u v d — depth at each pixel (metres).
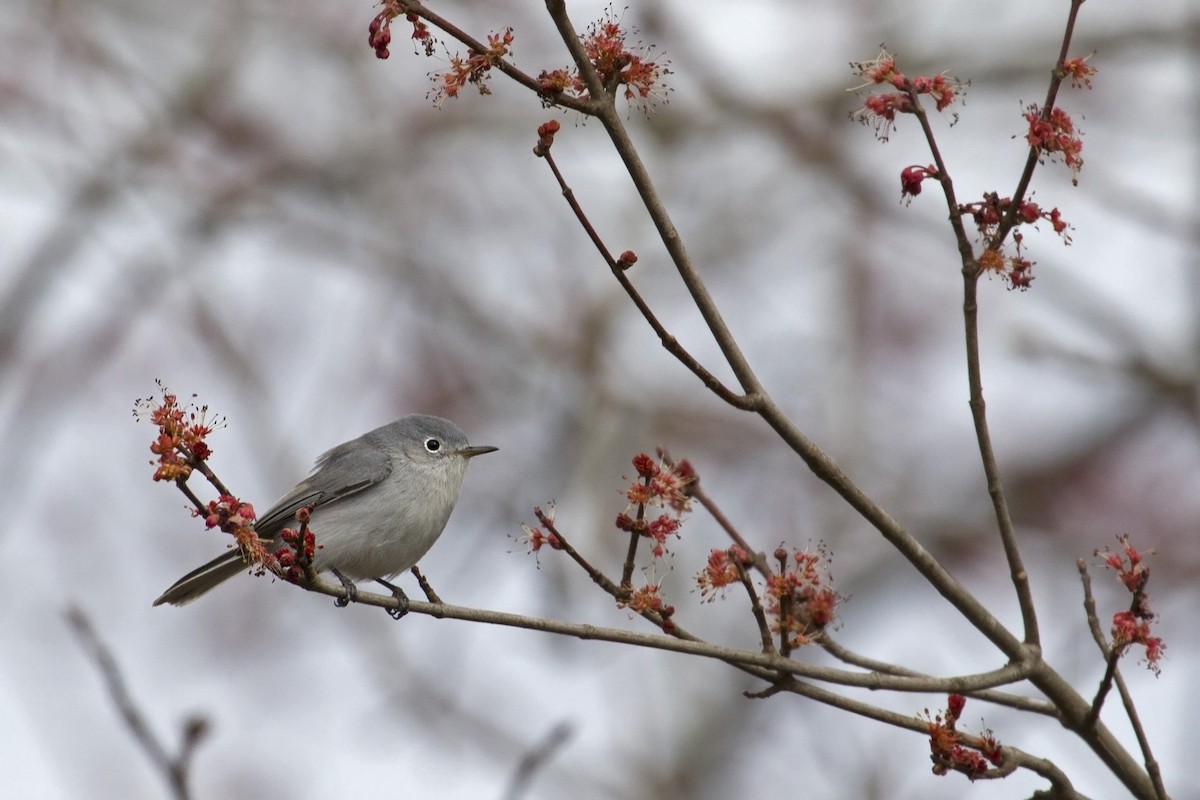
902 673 6.89
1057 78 5.90
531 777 8.48
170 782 7.54
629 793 14.88
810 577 6.49
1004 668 6.62
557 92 6.08
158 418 6.40
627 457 16.75
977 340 6.59
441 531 10.34
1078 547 15.58
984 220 6.29
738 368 6.43
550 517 6.53
